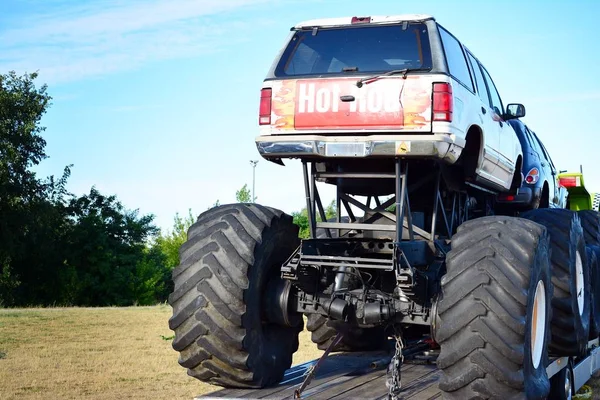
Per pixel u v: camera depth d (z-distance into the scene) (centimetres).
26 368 1073
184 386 941
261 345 555
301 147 554
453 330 472
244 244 544
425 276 546
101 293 5306
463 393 473
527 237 493
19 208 4566
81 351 1258
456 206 686
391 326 588
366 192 649
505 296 468
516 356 459
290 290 564
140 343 1373
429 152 529
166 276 5784
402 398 488
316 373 601
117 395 881
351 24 603
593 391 876
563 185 1295
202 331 533
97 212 5416
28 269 5091
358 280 588
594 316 761
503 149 741
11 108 4569
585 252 705
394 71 546
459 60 623
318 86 561
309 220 598
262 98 575
